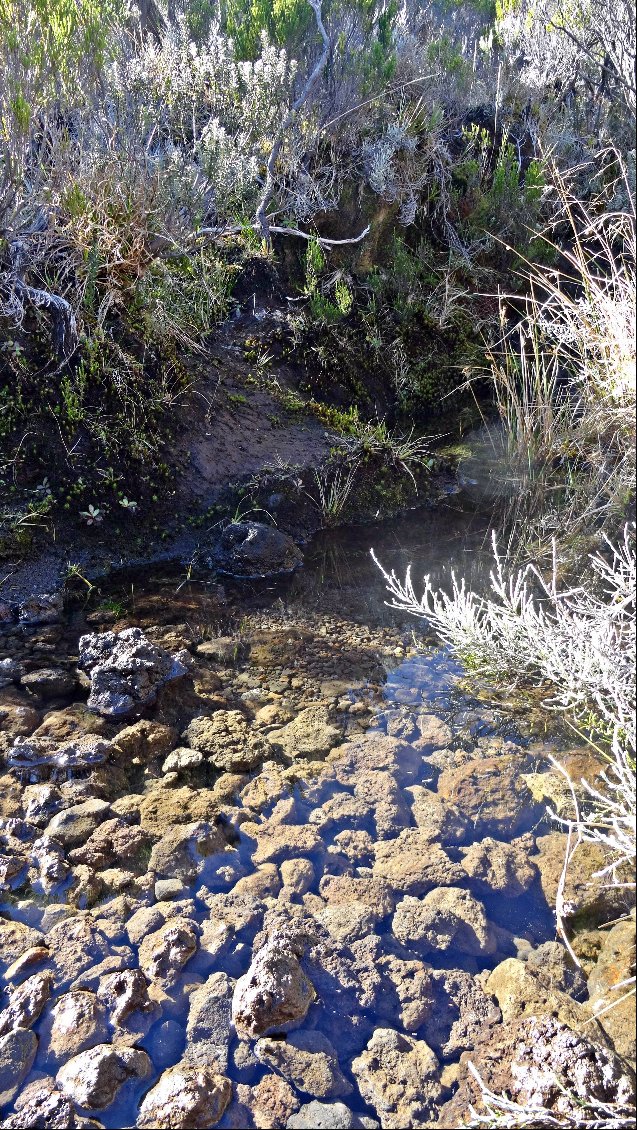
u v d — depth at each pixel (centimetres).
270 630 353
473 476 476
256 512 421
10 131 388
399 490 461
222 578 388
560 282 557
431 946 219
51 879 229
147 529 397
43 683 308
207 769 275
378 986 208
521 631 317
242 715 301
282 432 451
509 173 551
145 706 300
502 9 741
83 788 262
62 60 412
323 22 582
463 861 243
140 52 539
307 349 484
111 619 350
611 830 250
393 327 523
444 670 331
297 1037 197
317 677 324
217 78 550
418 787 271
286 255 510
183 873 236
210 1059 191
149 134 488
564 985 208
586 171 588
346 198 529
